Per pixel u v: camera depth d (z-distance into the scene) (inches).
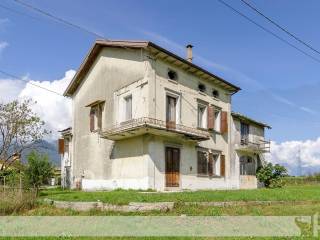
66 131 1259.2
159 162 927.7
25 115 1192.8
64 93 1232.2
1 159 1147.3
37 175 885.8
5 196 633.0
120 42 989.2
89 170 1098.1
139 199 604.7
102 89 1078.4
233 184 1229.1
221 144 1193.4
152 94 927.0
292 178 1989.4
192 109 1064.2
